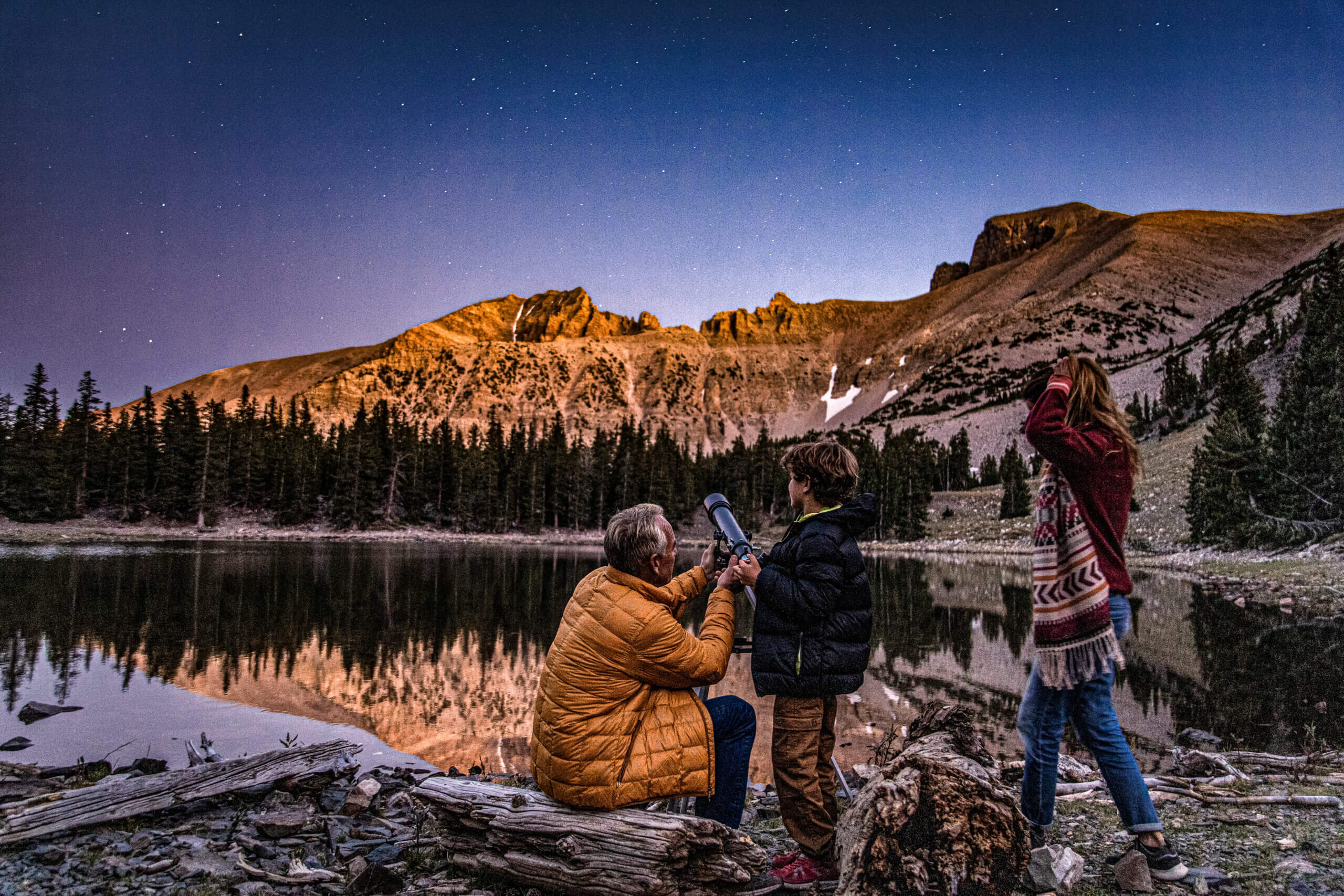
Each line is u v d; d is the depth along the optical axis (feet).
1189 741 23.73
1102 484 9.95
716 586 10.73
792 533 10.20
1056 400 10.13
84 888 10.34
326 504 304.09
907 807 8.90
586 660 9.58
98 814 12.35
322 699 36.50
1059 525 10.25
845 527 9.91
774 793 18.35
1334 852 10.86
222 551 167.73
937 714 11.48
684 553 210.79
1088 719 10.35
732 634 10.28
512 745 29.48
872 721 30.96
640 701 9.66
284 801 13.98
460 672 44.78
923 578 117.29
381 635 58.65
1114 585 9.91
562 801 9.62
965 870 8.80
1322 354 102.01
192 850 11.71
